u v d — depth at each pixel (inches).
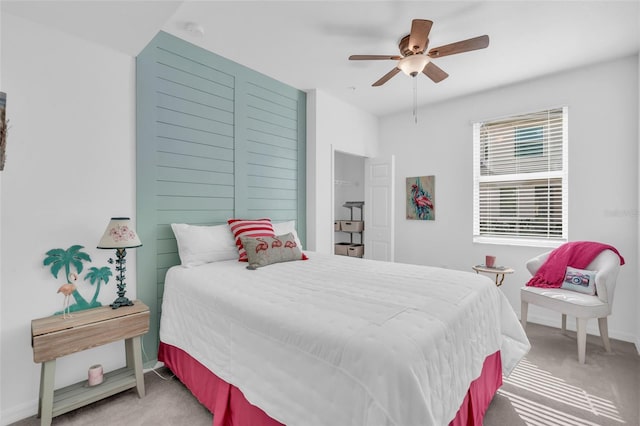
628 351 103.3
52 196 75.0
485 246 147.2
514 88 137.6
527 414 70.9
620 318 114.2
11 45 69.5
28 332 71.0
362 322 47.8
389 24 91.3
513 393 79.5
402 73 125.7
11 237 69.2
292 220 138.7
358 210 210.5
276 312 54.3
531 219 136.4
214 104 109.6
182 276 84.2
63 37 76.8
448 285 70.8
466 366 55.4
